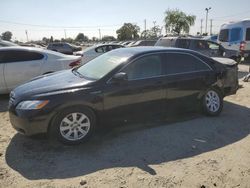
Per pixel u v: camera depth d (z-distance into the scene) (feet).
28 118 13.99
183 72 18.24
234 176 12.17
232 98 25.31
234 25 55.11
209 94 19.53
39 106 14.05
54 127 14.53
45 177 12.03
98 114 15.46
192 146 14.98
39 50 26.25
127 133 16.67
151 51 17.38
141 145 15.08
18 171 12.50
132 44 81.10
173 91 17.71
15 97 15.12
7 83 24.75
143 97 16.62
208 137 16.19
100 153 14.20
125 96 15.98
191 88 18.47
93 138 15.98
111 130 17.11
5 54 24.76
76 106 14.79
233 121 18.90
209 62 19.52
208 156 13.91
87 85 15.16
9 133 16.90
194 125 18.03
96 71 16.80
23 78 25.11
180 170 12.58
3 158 13.66
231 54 45.91
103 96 15.31
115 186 11.37
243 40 53.42
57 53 27.14
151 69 17.10
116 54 18.01
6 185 11.45
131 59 16.47
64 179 11.87
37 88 15.15
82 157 13.76
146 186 11.37
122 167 12.83
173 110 18.17
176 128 17.48
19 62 24.98
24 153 14.21
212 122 18.62
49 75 18.01
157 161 13.39
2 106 23.08
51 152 14.32
